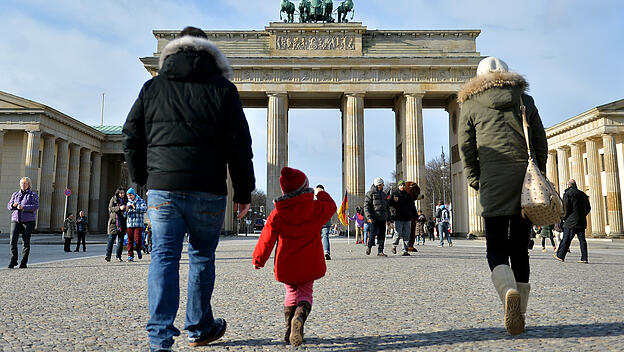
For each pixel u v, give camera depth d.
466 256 20.78
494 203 5.84
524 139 5.96
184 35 5.07
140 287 10.76
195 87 4.68
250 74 60.31
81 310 7.71
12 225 15.96
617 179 57.84
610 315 6.74
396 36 62.38
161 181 4.54
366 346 5.23
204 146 4.60
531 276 12.48
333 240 47.03
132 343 5.46
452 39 62.47
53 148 60.94
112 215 19.47
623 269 14.67
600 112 58.28
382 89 60.31
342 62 59.84
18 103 57.69
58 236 54.25
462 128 6.36
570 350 4.82
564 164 68.12
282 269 5.73
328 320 6.75
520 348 4.95
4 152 61.66
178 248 4.67
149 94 4.77
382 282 11.23
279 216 5.71
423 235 36.88
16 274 13.80
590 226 64.12
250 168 4.74
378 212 20.81
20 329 6.21
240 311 7.58
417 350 5.00
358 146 59.19
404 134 60.62
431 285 10.59
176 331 4.55
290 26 61.25
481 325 6.21
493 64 6.31
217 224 4.87
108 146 73.69
